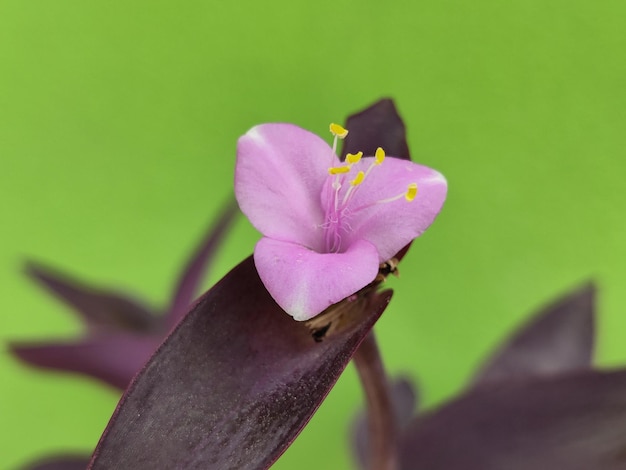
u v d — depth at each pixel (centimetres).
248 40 32
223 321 15
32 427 37
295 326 15
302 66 32
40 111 34
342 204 16
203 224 35
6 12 32
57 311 36
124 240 36
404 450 19
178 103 34
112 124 34
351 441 25
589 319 22
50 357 21
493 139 32
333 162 16
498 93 32
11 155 34
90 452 23
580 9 30
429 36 31
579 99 31
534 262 34
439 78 32
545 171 33
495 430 19
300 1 31
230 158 34
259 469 14
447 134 32
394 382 24
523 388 18
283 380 15
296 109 33
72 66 33
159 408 15
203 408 15
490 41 31
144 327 24
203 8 32
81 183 35
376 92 32
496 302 35
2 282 36
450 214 34
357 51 32
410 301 35
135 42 33
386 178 16
